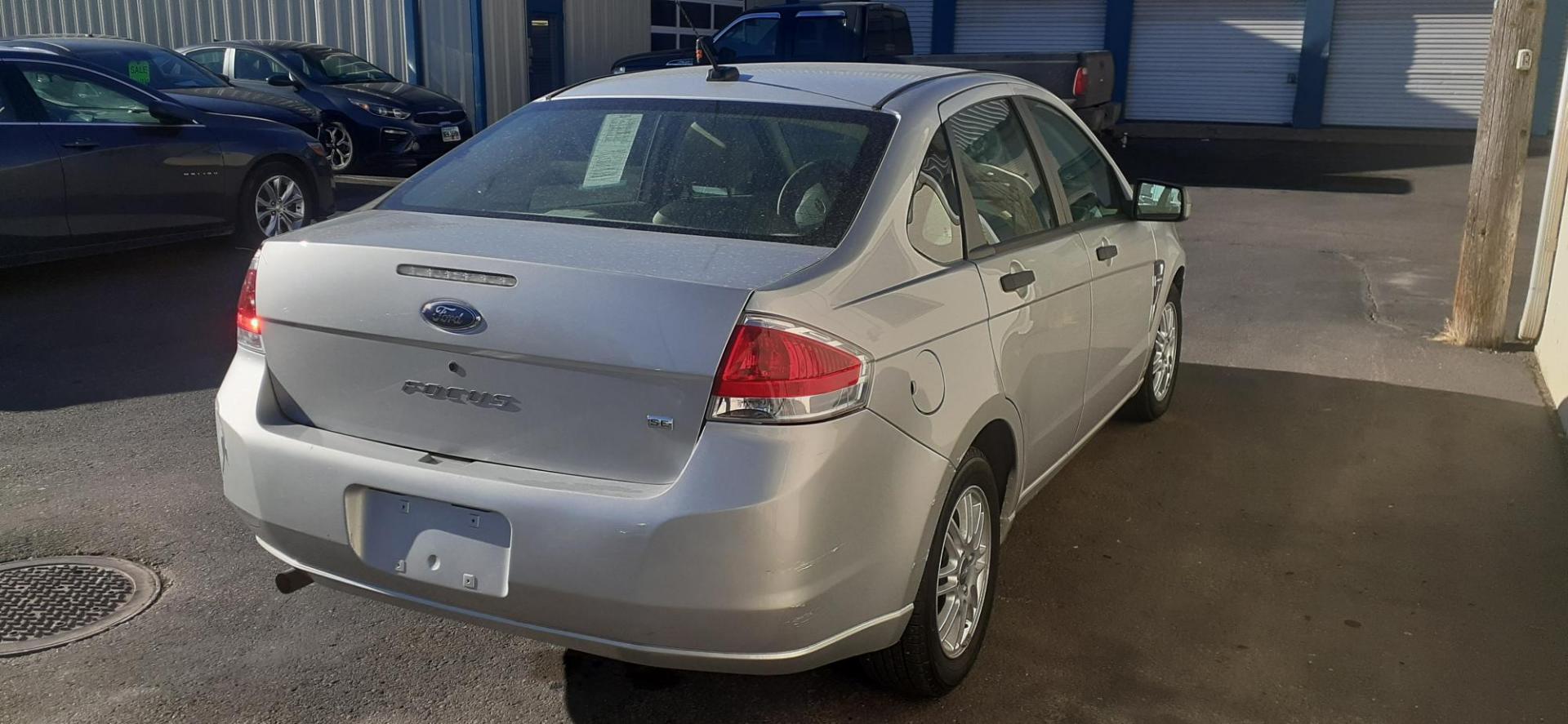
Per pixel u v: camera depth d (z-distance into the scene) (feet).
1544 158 52.60
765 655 8.52
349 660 11.00
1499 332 22.29
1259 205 40.16
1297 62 63.21
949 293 9.96
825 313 8.59
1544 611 12.31
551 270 8.59
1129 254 14.62
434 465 8.93
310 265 9.46
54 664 10.74
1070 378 12.71
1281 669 11.12
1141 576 13.03
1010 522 11.61
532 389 8.70
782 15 47.67
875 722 10.18
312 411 9.66
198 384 19.24
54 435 16.63
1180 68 65.72
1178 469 16.22
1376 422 18.21
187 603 11.93
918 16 70.64
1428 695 10.71
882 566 8.98
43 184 24.39
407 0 50.11
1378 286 27.86
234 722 9.97
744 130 10.87
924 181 10.41
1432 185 45.01
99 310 23.82
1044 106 13.76
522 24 52.60
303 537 9.42
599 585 8.34
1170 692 10.71
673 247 9.27
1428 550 13.75
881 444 8.81
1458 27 59.82
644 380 8.37
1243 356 21.90
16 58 24.50
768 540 8.17
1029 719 10.25
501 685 10.66
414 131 42.78
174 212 27.20
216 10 51.67
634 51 60.59
